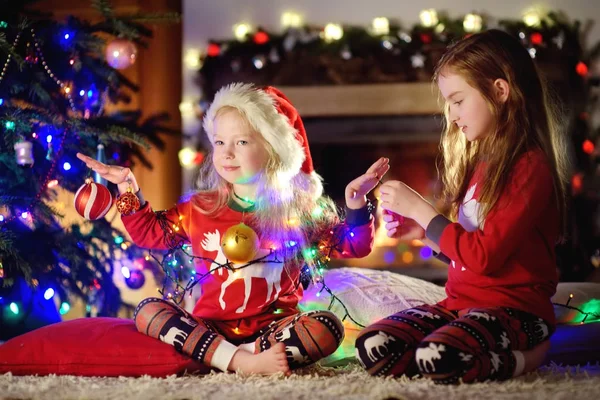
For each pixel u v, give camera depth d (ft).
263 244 6.97
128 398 5.41
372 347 6.22
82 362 6.55
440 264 15.03
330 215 7.28
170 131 10.14
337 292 7.82
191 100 15.62
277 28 15.83
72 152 9.20
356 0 15.76
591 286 8.42
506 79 6.47
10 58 8.77
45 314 8.96
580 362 7.34
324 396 5.43
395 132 15.57
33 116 8.64
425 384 5.84
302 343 6.40
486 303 6.36
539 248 6.42
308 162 7.54
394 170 15.60
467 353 5.84
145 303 6.72
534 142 6.49
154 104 11.30
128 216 7.18
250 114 6.90
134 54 9.07
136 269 9.57
